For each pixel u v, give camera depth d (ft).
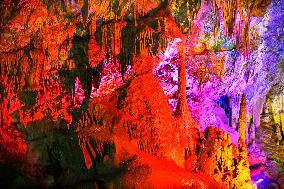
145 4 20.57
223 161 22.17
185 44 22.54
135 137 20.12
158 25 20.63
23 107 20.22
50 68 20.35
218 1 21.48
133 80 20.83
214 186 20.17
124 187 18.61
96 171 19.58
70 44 20.34
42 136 20.61
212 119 25.16
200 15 21.81
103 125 19.81
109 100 20.79
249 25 22.90
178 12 21.54
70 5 19.52
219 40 23.20
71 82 20.63
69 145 20.11
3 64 19.71
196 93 24.52
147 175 18.88
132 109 20.42
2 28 19.21
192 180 19.45
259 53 24.49
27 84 20.06
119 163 19.45
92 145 19.76
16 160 20.25
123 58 20.68
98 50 20.39
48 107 20.48
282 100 27.45
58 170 20.43
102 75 20.59
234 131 25.68
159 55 21.42
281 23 23.70
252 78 25.43
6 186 19.60
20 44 19.77
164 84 22.54
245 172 22.53
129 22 20.66
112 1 19.86
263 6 22.49
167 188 18.90
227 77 24.53
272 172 26.25
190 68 23.71
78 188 18.58
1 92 19.93
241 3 22.06
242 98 25.36
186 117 22.16
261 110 27.63
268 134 27.66
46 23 19.65
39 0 19.07
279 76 26.40
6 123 20.17
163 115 20.88
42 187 20.01
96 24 20.49
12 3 19.06
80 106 20.71
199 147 22.03
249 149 26.84
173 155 20.79
